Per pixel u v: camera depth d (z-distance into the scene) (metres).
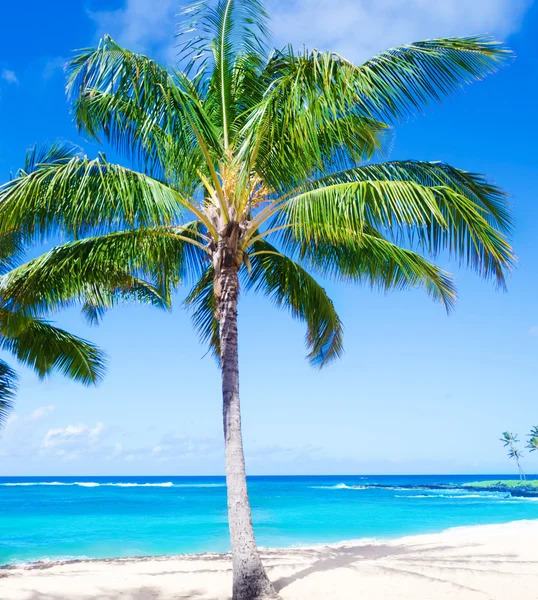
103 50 7.20
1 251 9.12
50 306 9.09
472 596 6.86
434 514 29.44
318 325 10.30
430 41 6.50
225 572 9.41
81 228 7.64
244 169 7.01
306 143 6.81
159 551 16.09
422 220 6.65
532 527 17.30
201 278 10.46
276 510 32.78
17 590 8.01
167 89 7.32
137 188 7.13
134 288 11.22
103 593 7.78
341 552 11.79
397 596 6.87
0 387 12.30
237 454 7.11
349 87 6.33
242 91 8.61
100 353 13.38
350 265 9.57
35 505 38.03
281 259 10.00
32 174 6.96
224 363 7.44
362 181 7.14
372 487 84.75
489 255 7.27
